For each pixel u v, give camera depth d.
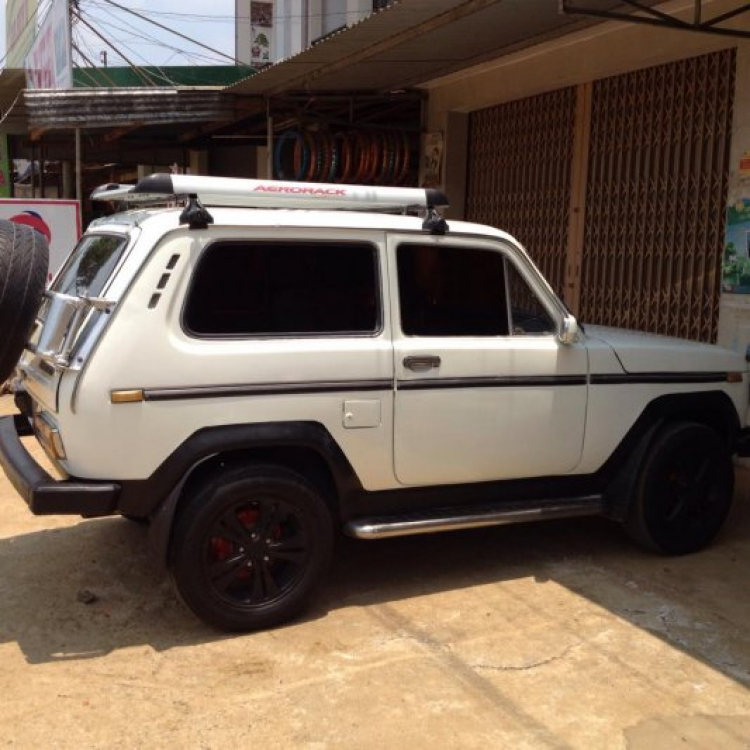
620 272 8.00
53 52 13.29
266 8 17.48
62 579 4.51
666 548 4.85
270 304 3.88
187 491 3.79
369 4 14.88
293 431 3.84
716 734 3.18
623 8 6.59
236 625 3.86
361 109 11.09
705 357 4.95
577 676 3.57
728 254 6.80
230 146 14.82
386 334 4.08
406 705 3.34
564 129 8.63
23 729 3.16
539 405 4.42
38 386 3.96
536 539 5.18
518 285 4.43
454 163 10.05
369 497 4.18
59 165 19.58
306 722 3.22
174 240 3.69
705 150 7.10
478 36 7.42
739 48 6.59
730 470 5.02
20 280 3.87
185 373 3.67
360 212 4.41
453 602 4.28
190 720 3.23
